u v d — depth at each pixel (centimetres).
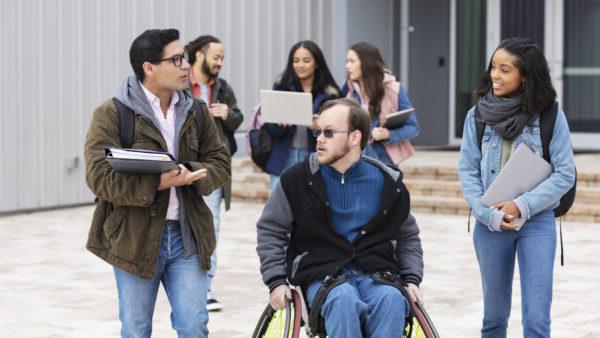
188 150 529
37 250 1103
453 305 830
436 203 1383
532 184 553
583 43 1761
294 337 482
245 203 1498
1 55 1334
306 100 780
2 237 1189
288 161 827
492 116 562
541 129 557
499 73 561
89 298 864
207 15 1633
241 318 787
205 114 543
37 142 1391
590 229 1230
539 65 554
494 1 1833
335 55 1827
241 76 1698
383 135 802
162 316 793
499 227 548
